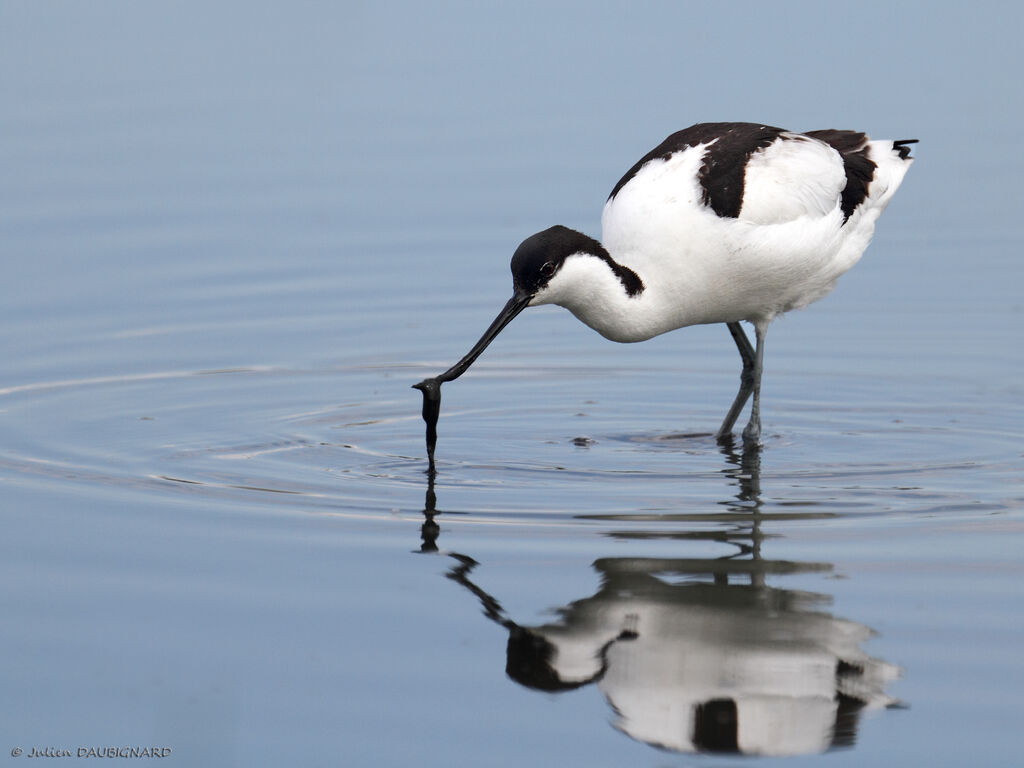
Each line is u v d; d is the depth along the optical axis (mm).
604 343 15484
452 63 21625
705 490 11289
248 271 16641
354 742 7656
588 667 8398
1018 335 15148
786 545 10055
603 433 12938
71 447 12250
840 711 7910
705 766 7457
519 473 11742
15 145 19094
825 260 12500
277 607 9094
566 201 17938
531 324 16031
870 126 19266
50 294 15883
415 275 16688
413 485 11406
